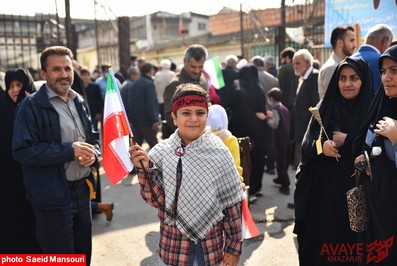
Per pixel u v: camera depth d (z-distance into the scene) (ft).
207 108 6.81
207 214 6.54
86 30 90.89
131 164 7.82
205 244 6.72
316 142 8.82
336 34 13.05
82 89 10.48
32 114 8.72
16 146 8.52
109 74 7.99
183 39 80.64
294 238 13.64
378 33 11.78
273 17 50.29
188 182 6.55
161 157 6.87
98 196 16.11
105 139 7.88
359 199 7.97
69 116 9.24
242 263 11.97
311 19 36.65
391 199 7.47
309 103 16.22
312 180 9.41
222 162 6.73
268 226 14.71
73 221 9.50
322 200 9.25
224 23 80.38
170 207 6.65
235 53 65.92
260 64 23.47
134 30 99.60
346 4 23.09
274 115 17.95
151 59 84.12
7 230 10.74
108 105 7.89
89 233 9.75
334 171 9.02
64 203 8.73
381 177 7.57
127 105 23.76
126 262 12.27
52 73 8.88
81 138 9.34
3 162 10.59
